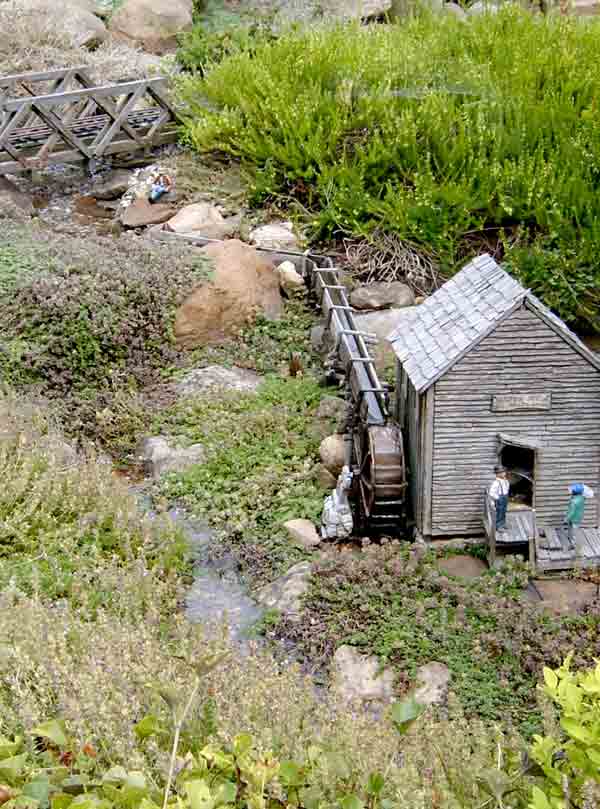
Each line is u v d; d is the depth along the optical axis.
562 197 11.69
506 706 6.45
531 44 13.99
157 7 17.05
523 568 7.71
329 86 13.72
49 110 12.99
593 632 6.99
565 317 11.30
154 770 4.00
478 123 12.41
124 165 13.86
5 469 8.05
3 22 16.06
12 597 6.25
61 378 10.16
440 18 15.73
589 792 3.61
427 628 7.04
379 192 12.41
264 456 9.12
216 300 10.84
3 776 3.76
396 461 8.05
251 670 5.18
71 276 10.74
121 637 5.41
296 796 3.96
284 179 13.02
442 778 4.14
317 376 10.32
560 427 7.97
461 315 8.09
